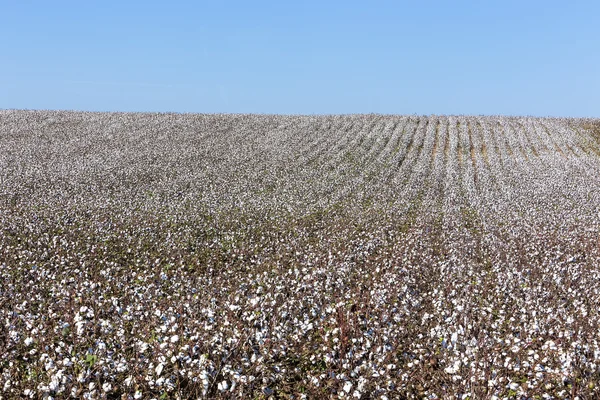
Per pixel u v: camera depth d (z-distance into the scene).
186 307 8.66
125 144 42.09
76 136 44.88
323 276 11.78
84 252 14.19
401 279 11.72
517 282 11.95
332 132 48.66
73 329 7.70
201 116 56.97
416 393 6.85
